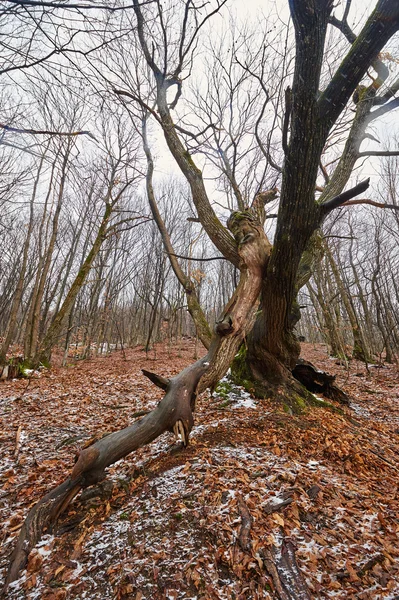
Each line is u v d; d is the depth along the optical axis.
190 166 5.44
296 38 2.73
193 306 6.36
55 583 2.22
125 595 2.06
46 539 2.63
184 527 2.59
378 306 14.70
